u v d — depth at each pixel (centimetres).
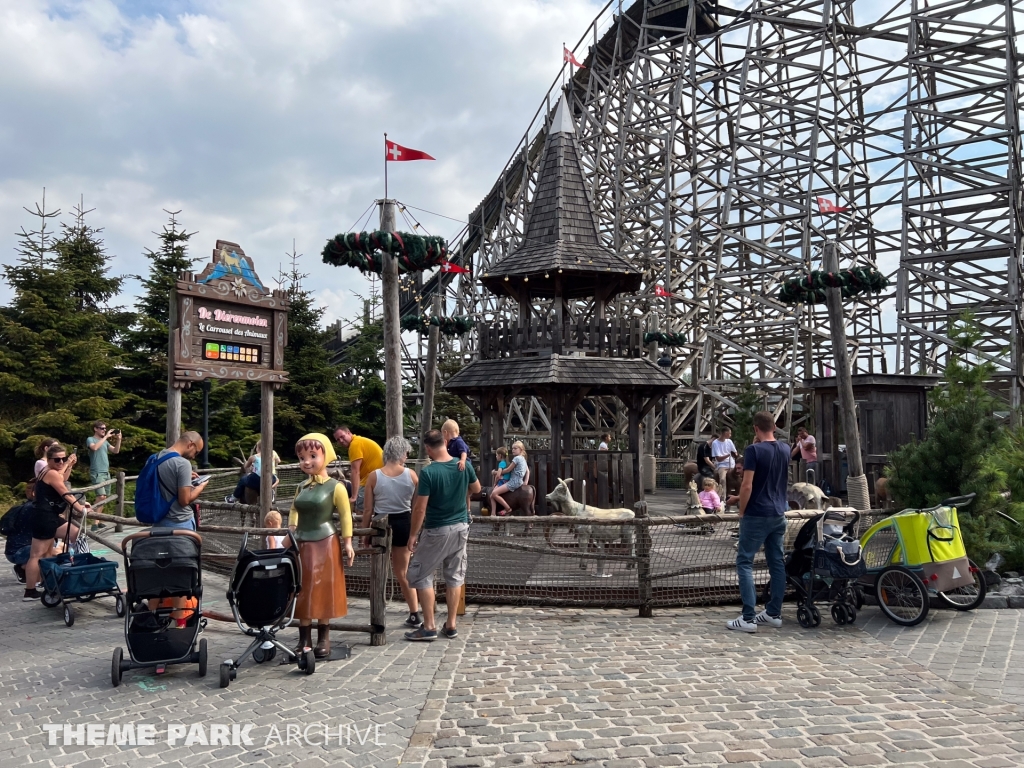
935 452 884
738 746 438
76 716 499
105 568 786
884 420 1557
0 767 423
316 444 619
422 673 582
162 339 2447
